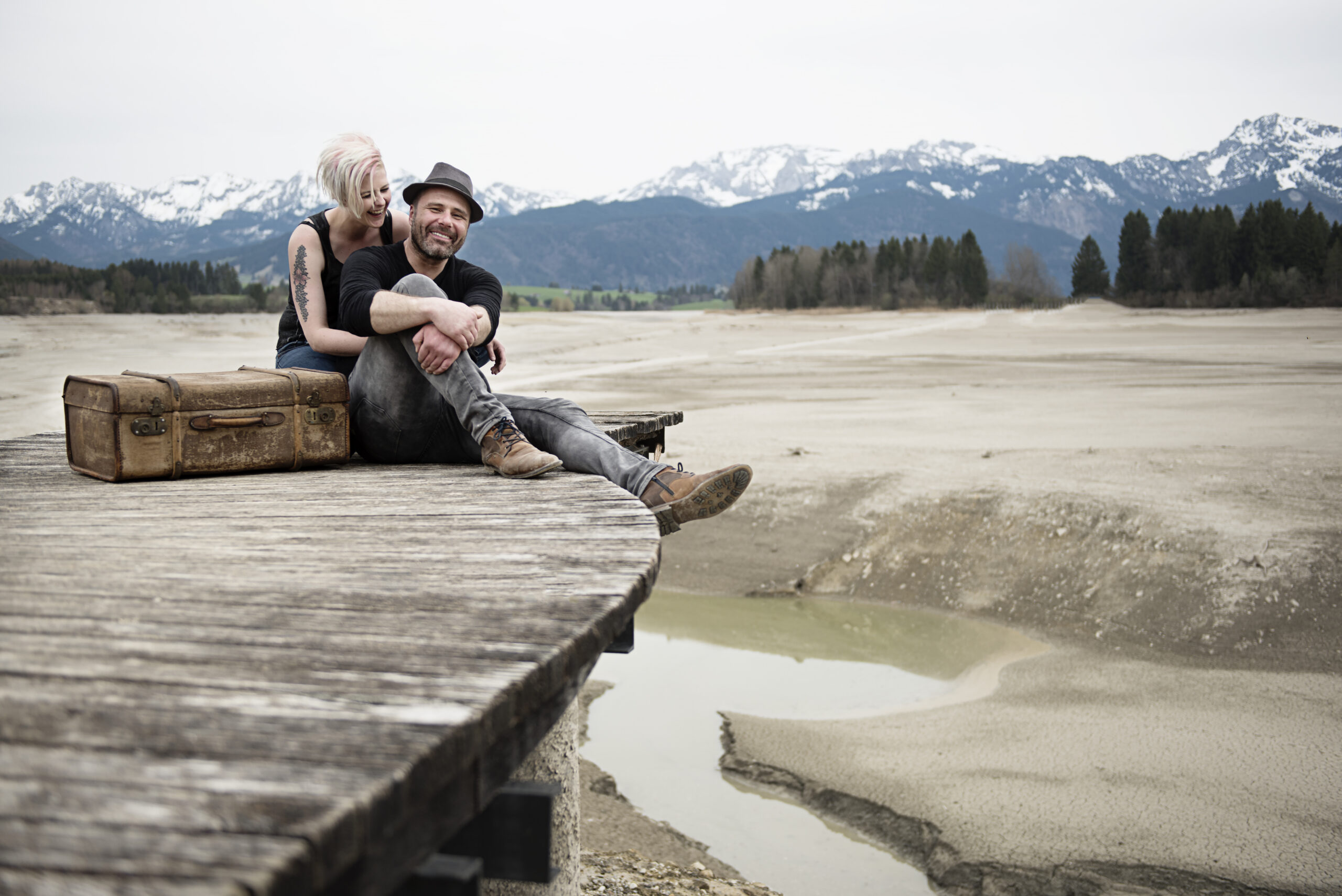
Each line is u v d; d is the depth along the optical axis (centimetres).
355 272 379
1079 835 635
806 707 874
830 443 1753
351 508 314
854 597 1183
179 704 150
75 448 381
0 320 6106
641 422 516
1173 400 2267
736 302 14975
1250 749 736
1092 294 14262
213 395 371
